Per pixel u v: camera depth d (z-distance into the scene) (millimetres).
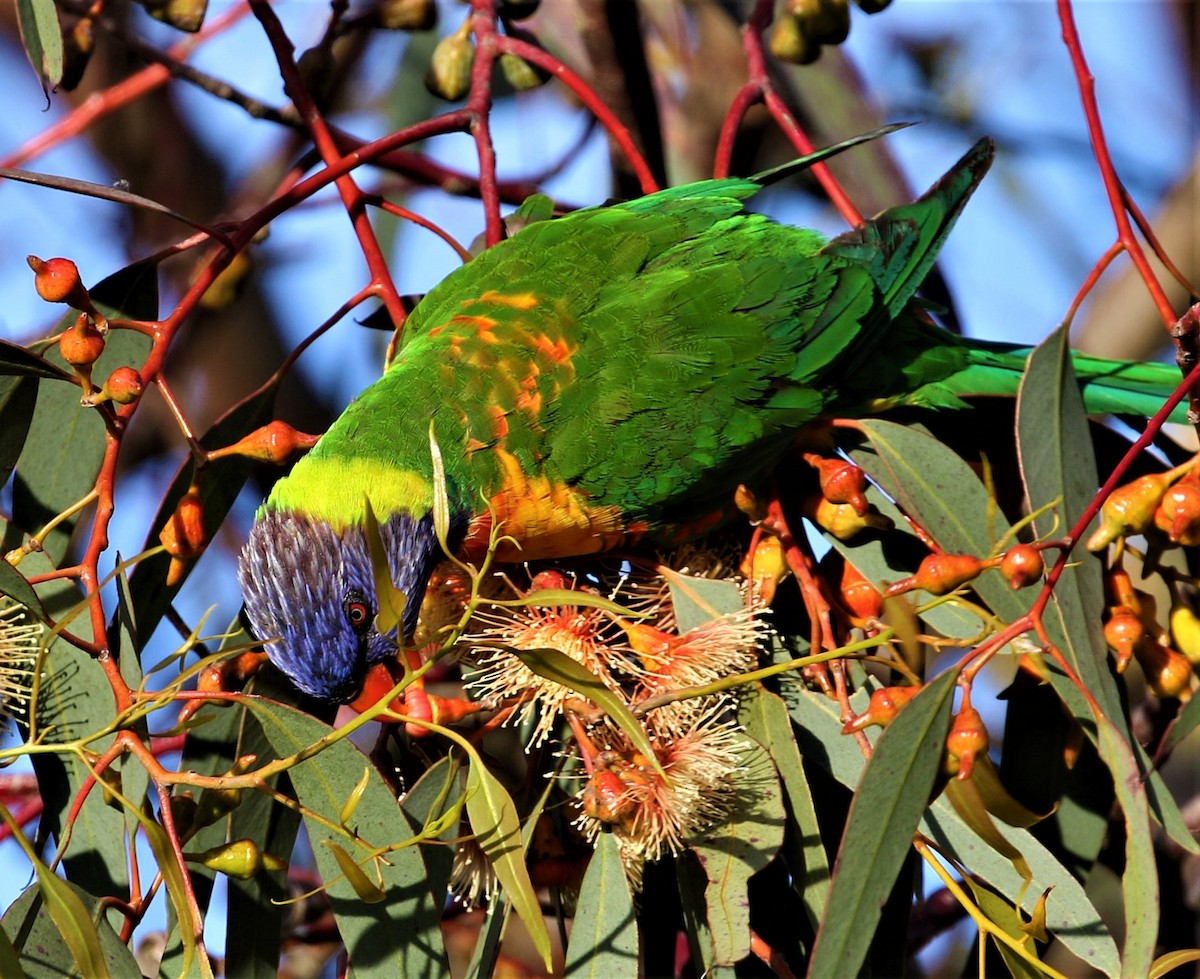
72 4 7863
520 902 4676
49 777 5699
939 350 7641
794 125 7695
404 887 5355
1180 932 7141
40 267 5266
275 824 6078
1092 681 5496
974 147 7609
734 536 7199
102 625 4969
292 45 7125
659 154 9281
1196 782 9789
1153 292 5574
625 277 7152
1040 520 5742
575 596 4762
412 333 7250
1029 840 5699
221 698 5195
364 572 6797
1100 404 7508
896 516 6453
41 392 6402
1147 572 5902
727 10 9898
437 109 10516
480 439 6777
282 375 6625
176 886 4441
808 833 5602
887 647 5875
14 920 5020
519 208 7922
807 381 7004
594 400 6828
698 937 5578
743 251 7266
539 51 7531
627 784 5309
